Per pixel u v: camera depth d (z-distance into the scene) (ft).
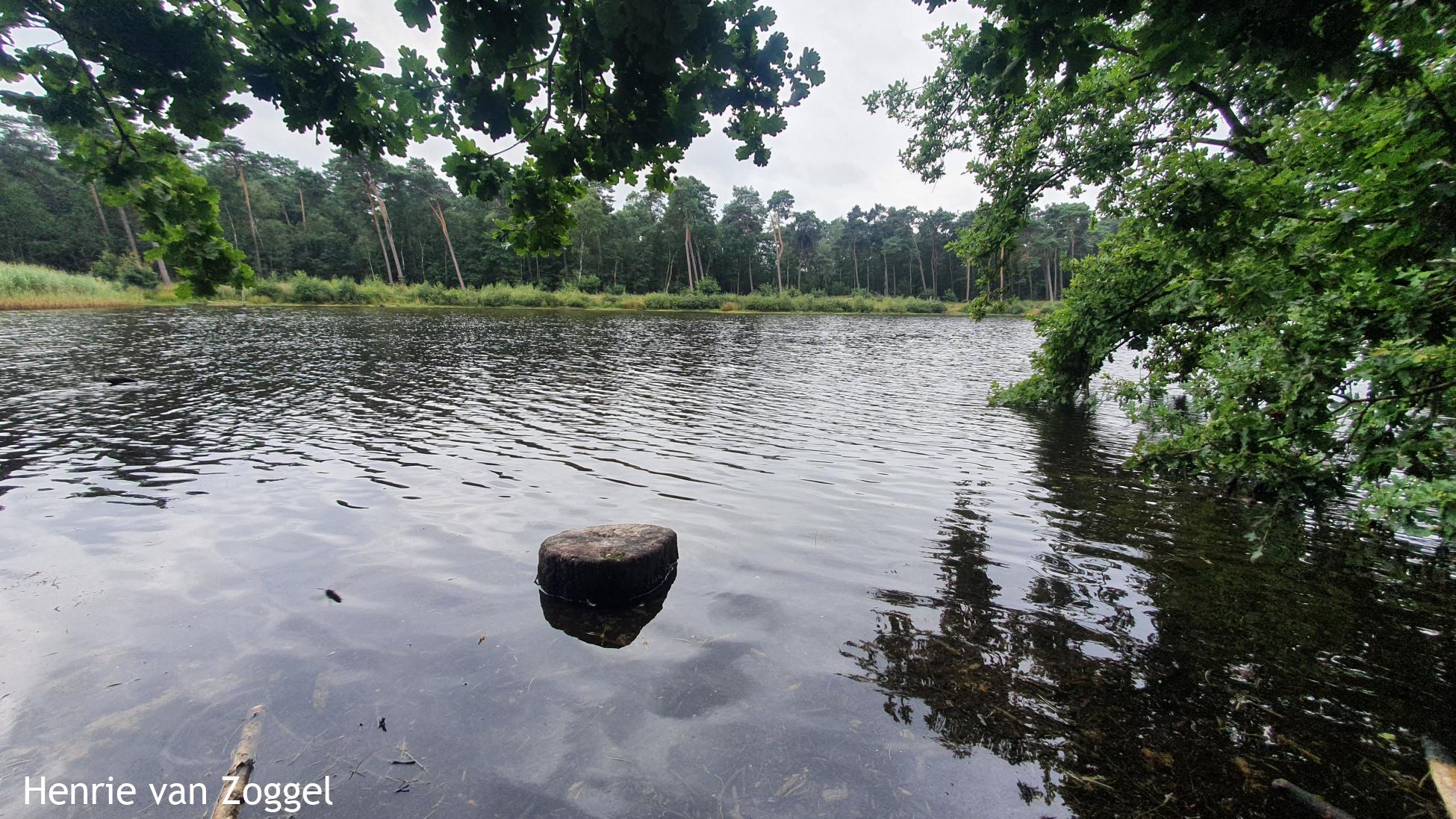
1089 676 13.60
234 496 24.18
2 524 20.92
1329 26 8.51
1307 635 15.61
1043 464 32.60
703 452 33.32
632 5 8.20
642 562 16.70
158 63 10.29
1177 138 34.12
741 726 11.64
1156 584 18.40
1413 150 12.40
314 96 10.70
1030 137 38.06
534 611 15.90
